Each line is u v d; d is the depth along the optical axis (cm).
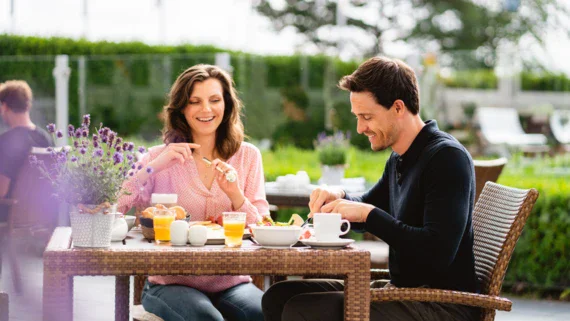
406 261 324
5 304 373
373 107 321
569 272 649
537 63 1939
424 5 2870
